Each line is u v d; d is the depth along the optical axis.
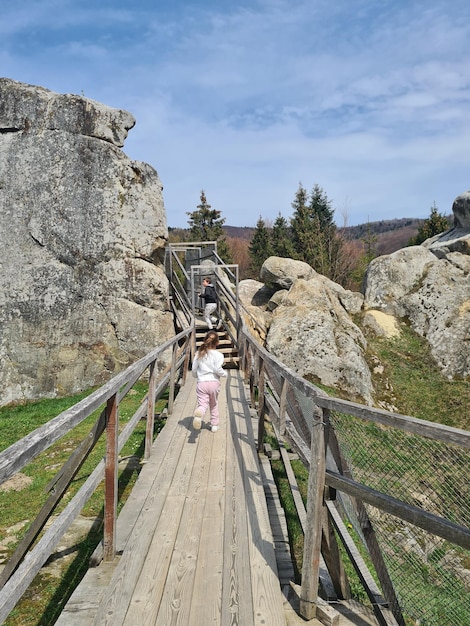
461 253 19.98
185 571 3.54
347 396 14.20
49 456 7.77
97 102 13.08
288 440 4.75
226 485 5.11
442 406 14.72
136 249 13.17
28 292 12.19
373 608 3.15
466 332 16.72
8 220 12.17
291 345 14.93
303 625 3.05
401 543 3.52
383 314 18.48
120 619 3.02
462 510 2.84
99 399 3.25
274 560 3.69
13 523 5.57
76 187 12.61
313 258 40.50
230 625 2.97
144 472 5.52
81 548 4.69
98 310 12.75
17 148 12.31
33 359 12.13
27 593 3.99
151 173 13.63
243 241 64.12
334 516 3.33
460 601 3.09
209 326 15.09
